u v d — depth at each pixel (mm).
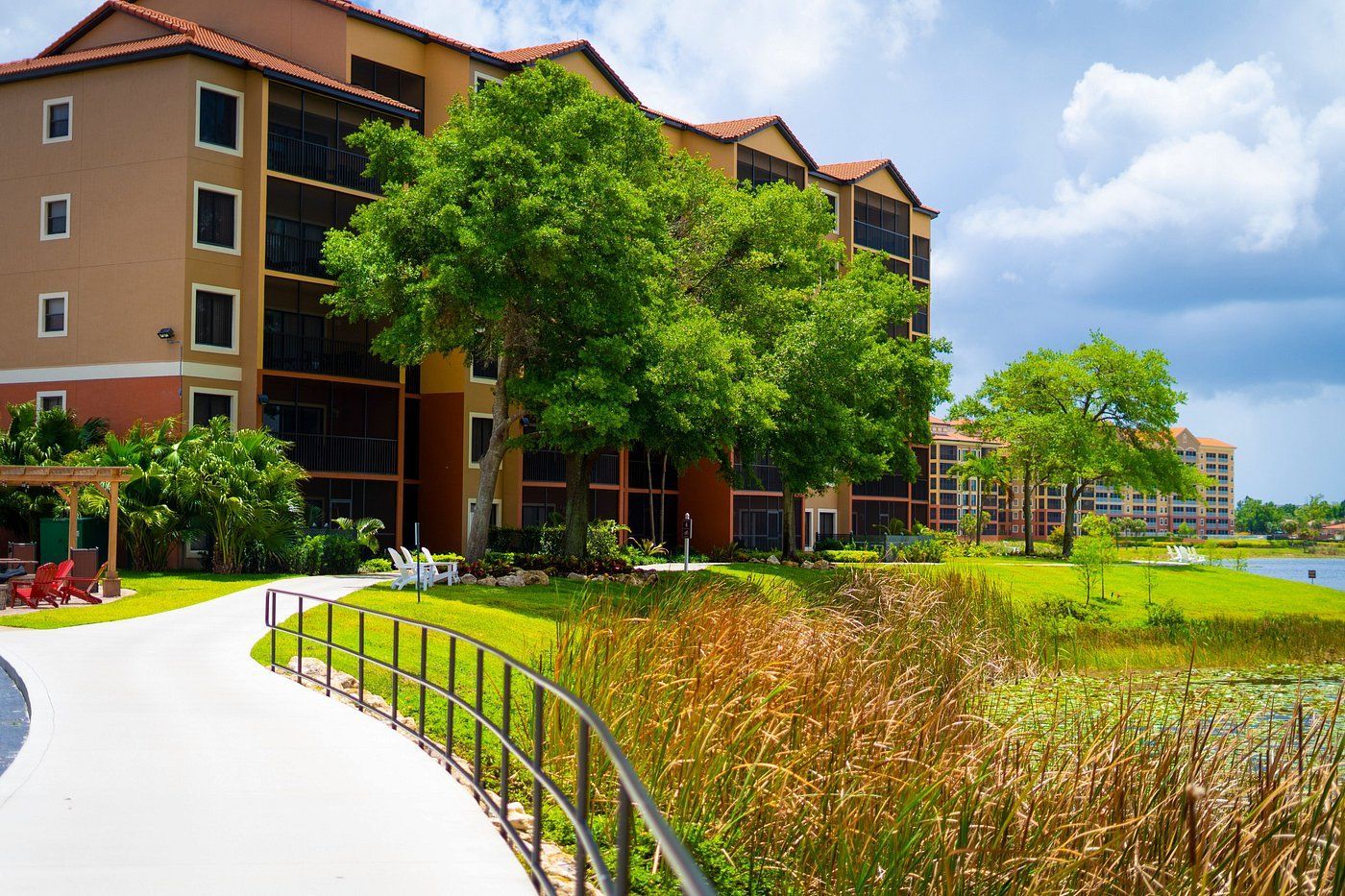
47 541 29844
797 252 41781
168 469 32406
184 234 37219
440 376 45750
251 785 8727
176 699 12742
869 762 9203
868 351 43969
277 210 39844
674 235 40406
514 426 46281
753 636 12805
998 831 8352
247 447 33625
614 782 9492
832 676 11242
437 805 8148
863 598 23938
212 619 21344
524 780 10125
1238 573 62906
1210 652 29281
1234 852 8234
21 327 39188
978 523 99438
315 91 40594
